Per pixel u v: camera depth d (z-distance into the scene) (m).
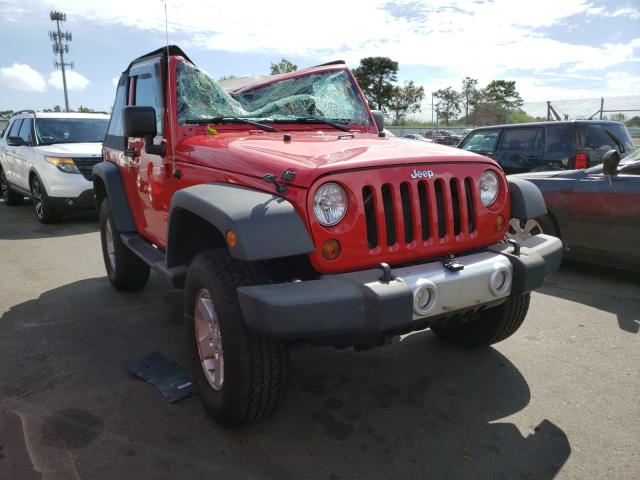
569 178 5.46
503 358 3.59
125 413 2.94
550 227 5.59
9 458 2.54
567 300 4.72
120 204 4.51
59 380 3.33
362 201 2.47
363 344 2.67
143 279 4.96
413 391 3.18
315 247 2.38
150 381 3.28
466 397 3.10
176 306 4.69
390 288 2.32
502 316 3.36
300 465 2.50
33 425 2.83
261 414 2.63
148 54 4.01
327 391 3.19
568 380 3.28
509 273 2.74
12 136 10.40
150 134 3.47
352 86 4.32
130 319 4.38
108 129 5.28
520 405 3.00
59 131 9.56
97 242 7.46
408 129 33.09
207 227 3.09
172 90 3.50
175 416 2.91
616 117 13.57
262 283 2.56
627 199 4.91
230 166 2.84
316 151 2.79
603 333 3.98
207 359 2.89
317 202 2.38
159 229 3.86
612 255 5.14
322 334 2.25
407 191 2.63
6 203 11.21
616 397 3.07
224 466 2.49
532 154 7.87
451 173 2.77
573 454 2.56
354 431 2.77
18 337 4.01
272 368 2.53
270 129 3.61
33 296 4.99
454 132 30.53
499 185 2.98
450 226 2.74
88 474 2.43
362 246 2.48
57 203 8.48
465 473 2.43
